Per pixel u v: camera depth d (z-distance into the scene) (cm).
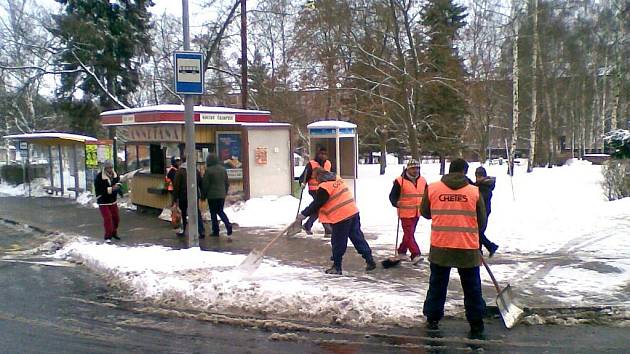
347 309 668
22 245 1233
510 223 1245
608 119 5134
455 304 690
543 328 626
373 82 2180
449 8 2375
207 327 645
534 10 3011
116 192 1202
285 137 1630
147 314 698
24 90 3138
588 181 2455
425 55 2255
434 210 621
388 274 838
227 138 1568
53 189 2383
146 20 3281
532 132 3278
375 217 1409
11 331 642
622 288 747
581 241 1054
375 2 2136
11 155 4484
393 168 3919
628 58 3528
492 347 568
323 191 841
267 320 661
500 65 3531
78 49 2894
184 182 1234
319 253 1002
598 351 555
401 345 577
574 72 4128
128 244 1143
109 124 1752
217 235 1202
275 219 1396
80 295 796
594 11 3941
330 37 2380
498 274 823
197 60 1003
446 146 3170
